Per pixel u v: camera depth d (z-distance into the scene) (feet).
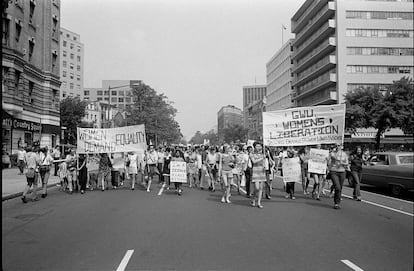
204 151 70.28
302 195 49.11
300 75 274.36
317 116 47.70
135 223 30.73
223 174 42.68
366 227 29.09
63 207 39.73
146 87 173.27
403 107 138.92
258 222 31.07
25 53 113.60
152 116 170.19
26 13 114.42
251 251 22.50
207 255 21.68
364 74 211.82
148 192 53.16
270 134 48.60
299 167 44.62
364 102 145.28
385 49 214.07
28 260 20.99
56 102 135.74
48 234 27.27
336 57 213.46
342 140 46.75
